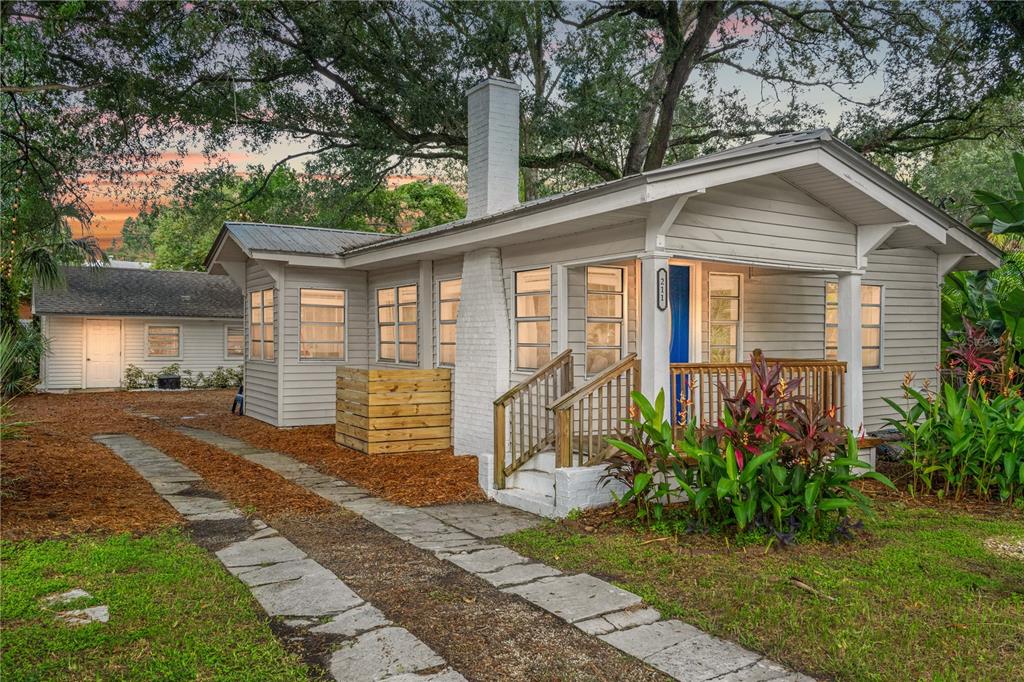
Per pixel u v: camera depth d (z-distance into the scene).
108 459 9.66
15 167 12.43
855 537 5.76
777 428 5.86
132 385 22.56
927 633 3.90
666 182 6.34
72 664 3.44
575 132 18.17
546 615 4.25
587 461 7.23
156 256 36.75
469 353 10.18
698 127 21.17
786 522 5.75
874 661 3.57
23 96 12.25
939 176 21.34
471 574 5.03
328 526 6.42
